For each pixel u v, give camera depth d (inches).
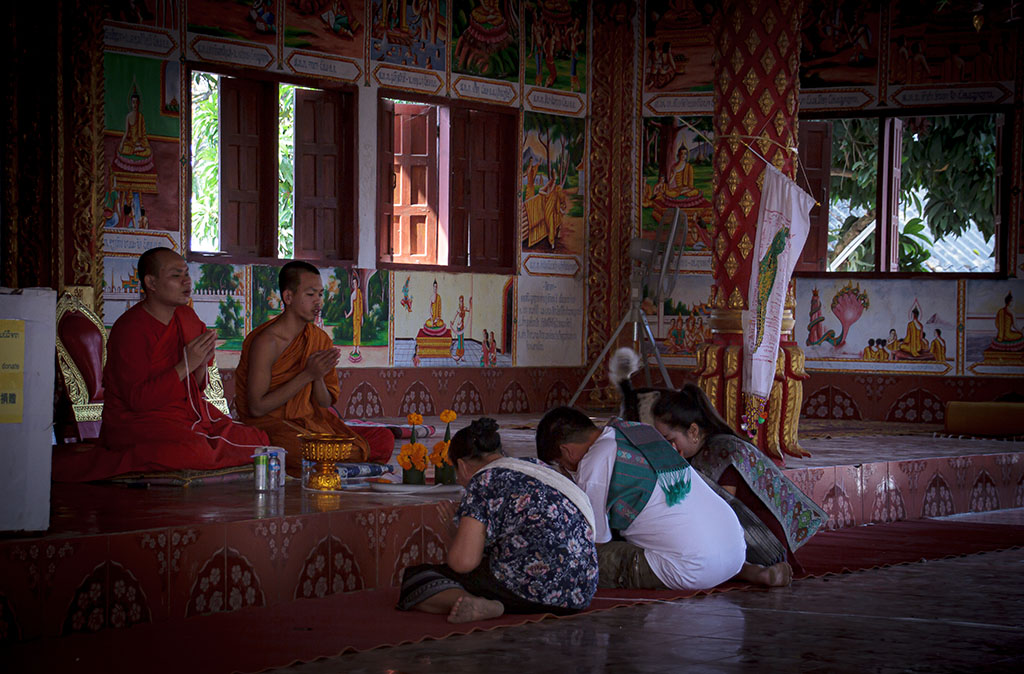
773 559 225.8
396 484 245.8
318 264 471.5
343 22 475.5
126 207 421.4
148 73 425.7
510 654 165.5
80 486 248.4
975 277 515.8
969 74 517.3
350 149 481.4
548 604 189.5
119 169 419.5
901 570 247.0
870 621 193.2
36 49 362.6
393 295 490.9
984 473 369.4
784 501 234.4
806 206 329.1
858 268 579.8
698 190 541.0
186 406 256.4
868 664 163.3
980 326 515.2
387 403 488.7
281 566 203.3
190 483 249.1
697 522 212.7
